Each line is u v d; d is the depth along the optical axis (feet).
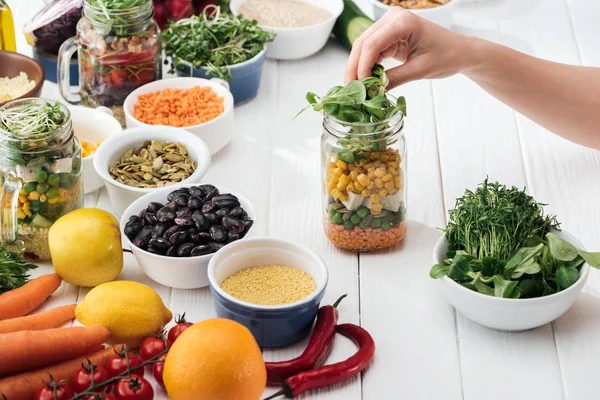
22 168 5.73
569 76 6.66
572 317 5.48
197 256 5.58
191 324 5.10
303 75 8.33
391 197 5.87
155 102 7.24
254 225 5.84
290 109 7.81
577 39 8.78
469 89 8.05
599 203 6.51
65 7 7.70
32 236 5.93
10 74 7.44
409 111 7.72
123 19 7.18
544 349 5.27
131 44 7.25
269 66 8.46
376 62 6.01
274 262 5.66
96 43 7.21
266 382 4.91
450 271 5.23
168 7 8.44
